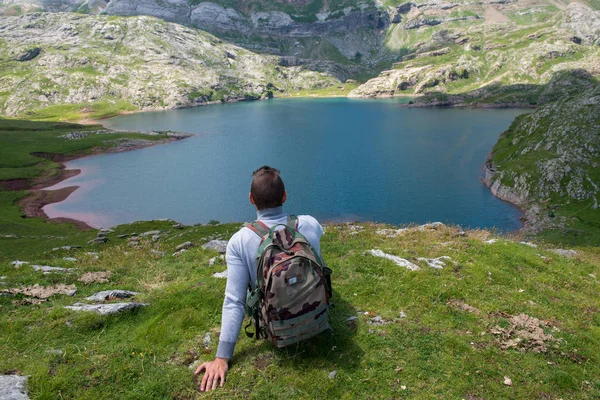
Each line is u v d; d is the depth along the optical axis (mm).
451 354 5703
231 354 4641
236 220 77750
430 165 116500
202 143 161250
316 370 5027
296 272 4055
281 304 4086
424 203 85812
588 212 71125
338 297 7438
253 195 4477
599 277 12117
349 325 6262
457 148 138375
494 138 154750
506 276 9820
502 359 5742
